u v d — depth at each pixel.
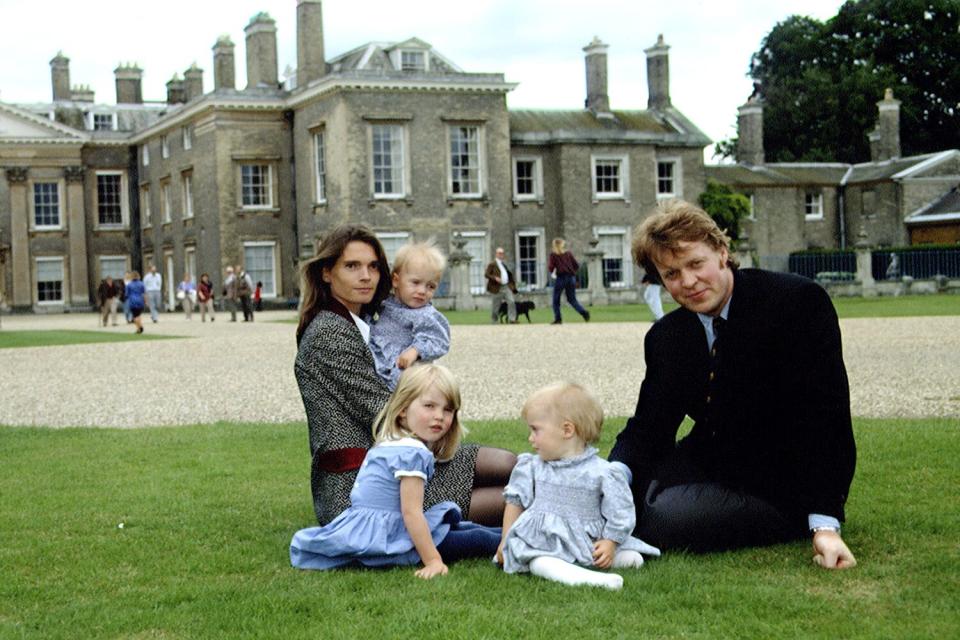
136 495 6.58
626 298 39.47
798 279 4.92
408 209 42.69
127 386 13.62
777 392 4.91
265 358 17.34
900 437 7.66
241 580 4.70
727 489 4.97
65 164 53.34
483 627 3.87
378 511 4.82
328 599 4.29
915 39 64.38
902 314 24.56
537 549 4.66
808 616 3.96
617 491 4.67
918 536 5.07
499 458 5.19
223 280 45.06
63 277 53.62
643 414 5.11
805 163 57.91
